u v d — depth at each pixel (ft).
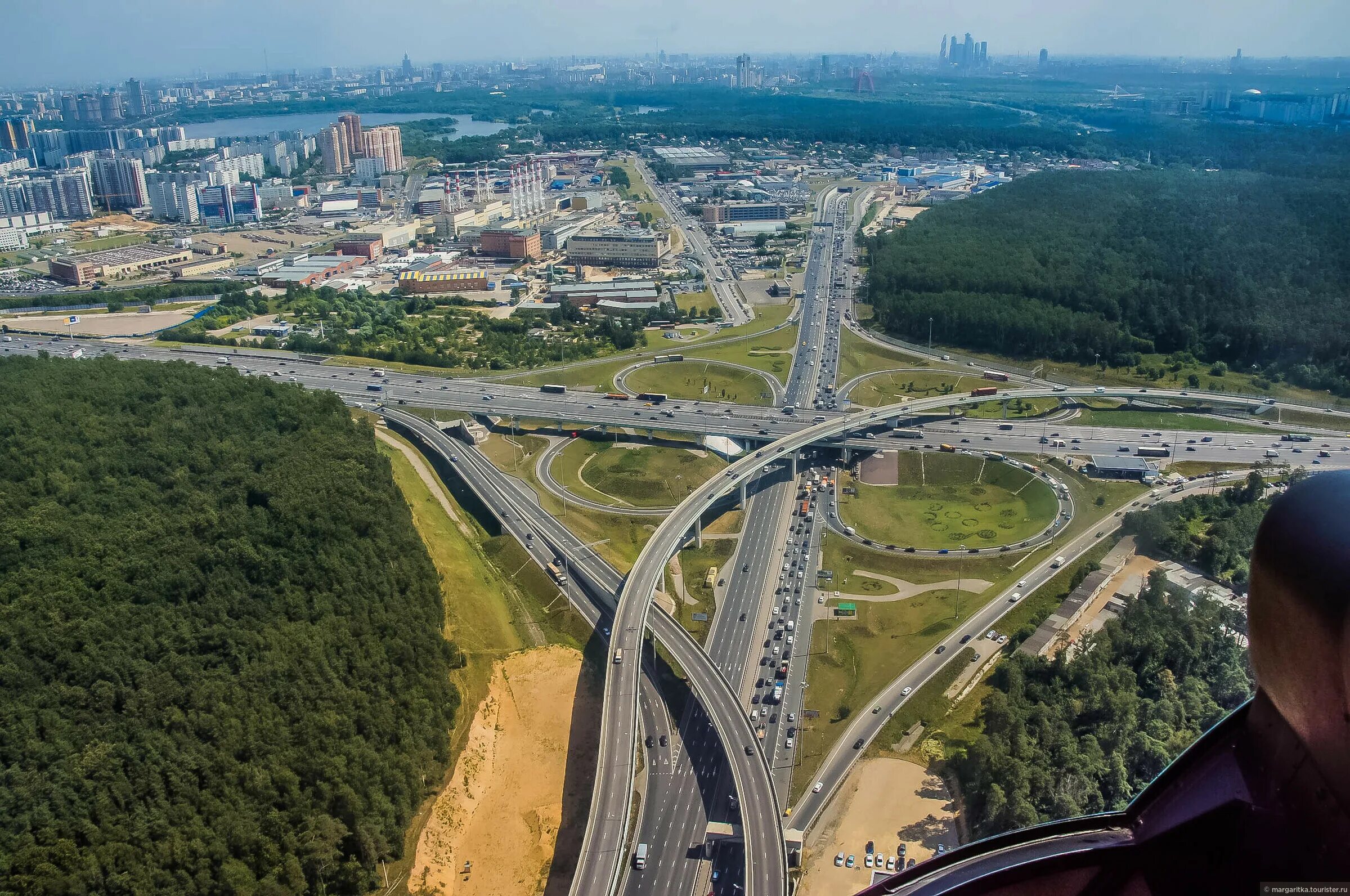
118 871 593.01
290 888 624.59
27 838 587.68
